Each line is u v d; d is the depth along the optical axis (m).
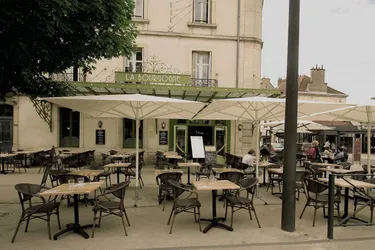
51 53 5.39
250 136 14.79
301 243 4.62
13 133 13.73
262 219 5.84
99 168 8.20
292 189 5.11
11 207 6.45
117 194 5.04
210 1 14.65
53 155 11.38
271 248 4.43
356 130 21.66
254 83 14.80
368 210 6.63
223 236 4.89
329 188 4.87
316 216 6.05
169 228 5.27
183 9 14.38
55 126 13.74
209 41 14.54
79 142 13.90
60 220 5.66
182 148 14.41
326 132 23.23
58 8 4.63
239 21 14.62
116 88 11.32
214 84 14.48
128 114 8.13
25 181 9.62
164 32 14.21
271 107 7.37
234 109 7.74
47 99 6.12
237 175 6.46
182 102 6.70
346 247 4.48
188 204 5.26
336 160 13.05
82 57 6.27
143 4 14.17
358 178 7.56
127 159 11.35
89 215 6.00
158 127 14.21
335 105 6.75
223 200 7.14
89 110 7.62
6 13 4.38
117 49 6.65
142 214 6.11
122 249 4.34
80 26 5.55
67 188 5.08
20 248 4.34
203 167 8.83
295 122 5.10
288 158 5.11
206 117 8.93
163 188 6.46
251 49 14.77
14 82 5.77
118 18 6.17
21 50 4.95
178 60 14.34
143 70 14.04
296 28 5.09
